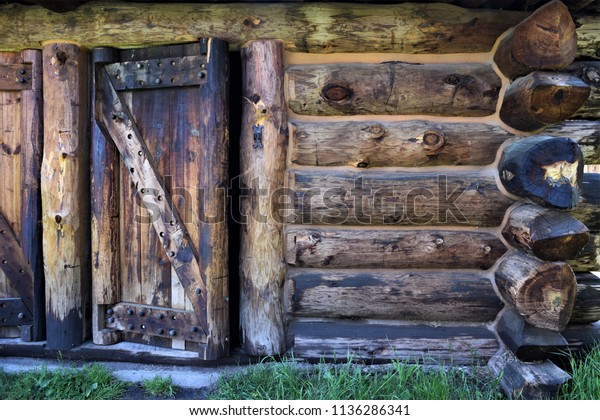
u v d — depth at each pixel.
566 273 2.16
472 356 2.48
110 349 2.65
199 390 2.44
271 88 2.44
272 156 2.46
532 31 2.21
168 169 2.59
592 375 2.21
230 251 2.73
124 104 2.63
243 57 2.50
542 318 2.21
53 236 2.61
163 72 2.53
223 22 2.46
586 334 2.55
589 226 2.56
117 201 2.69
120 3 2.51
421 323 2.59
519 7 2.51
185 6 2.48
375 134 2.47
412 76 2.49
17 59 2.63
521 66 2.28
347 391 2.25
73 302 2.64
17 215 2.71
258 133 2.45
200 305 2.54
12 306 2.71
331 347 2.51
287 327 2.59
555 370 2.25
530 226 2.16
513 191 2.34
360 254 2.53
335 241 2.53
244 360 2.58
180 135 2.56
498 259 2.53
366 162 2.51
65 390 2.33
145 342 2.71
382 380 2.30
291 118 2.55
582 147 2.55
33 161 2.65
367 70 2.50
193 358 2.57
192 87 2.53
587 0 2.32
